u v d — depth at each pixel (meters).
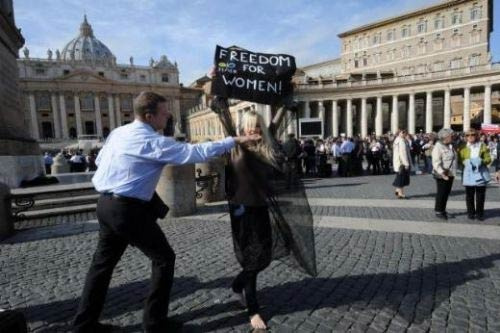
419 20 70.12
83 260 5.38
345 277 4.45
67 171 22.39
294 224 3.31
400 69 73.88
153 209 3.10
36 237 6.76
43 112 96.00
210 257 5.32
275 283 4.29
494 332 3.18
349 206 9.07
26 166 12.98
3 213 6.71
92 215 8.84
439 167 7.35
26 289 4.32
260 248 3.23
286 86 3.42
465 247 5.57
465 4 63.75
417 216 7.76
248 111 3.22
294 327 3.31
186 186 8.41
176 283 4.37
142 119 2.96
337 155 18.55
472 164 7.22
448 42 66.69
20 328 2.71
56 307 3.83
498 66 48.75
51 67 98.69
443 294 3.94
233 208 3.27
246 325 3.38
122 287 4.29
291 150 3.41
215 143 2.96
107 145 3.03
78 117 97.38
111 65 103.75
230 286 4.24
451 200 9.55
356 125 68.69
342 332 3.22
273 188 3.24
